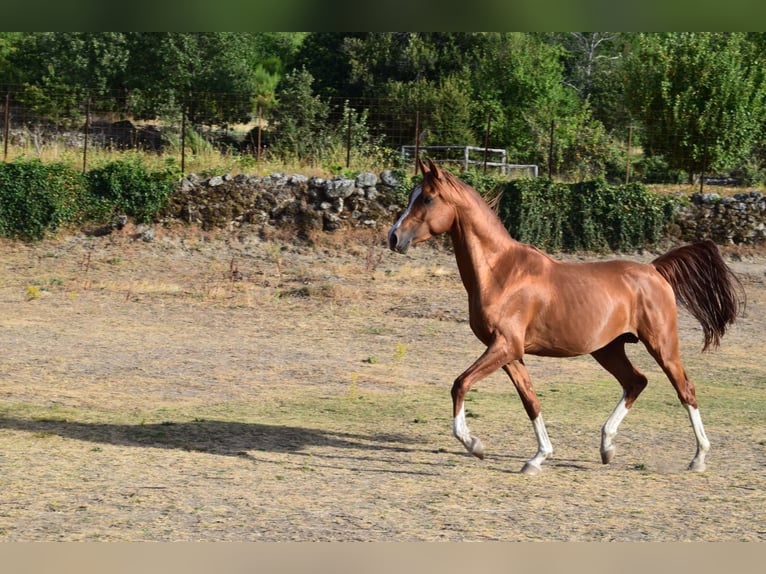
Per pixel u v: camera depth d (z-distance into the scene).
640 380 8.41
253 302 19.70
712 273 8.40
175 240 25.44
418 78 42.19
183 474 7.56
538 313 7.88
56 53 40.66
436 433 9.59
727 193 27.78
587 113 36.59
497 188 26.55
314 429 9.62
